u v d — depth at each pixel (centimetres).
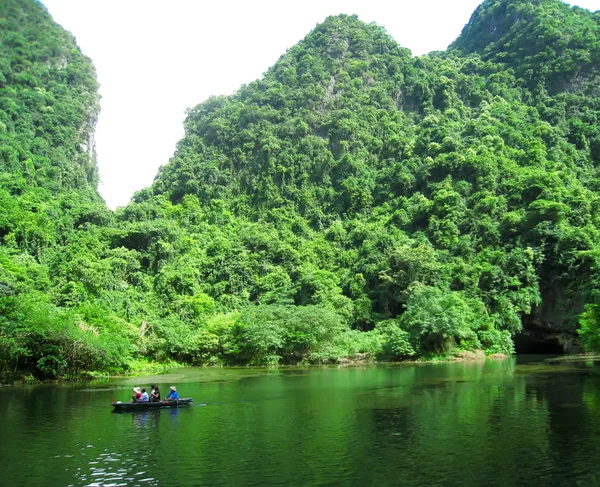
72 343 4588
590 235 8275
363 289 8875
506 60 15575
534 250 8444
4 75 13812
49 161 12450
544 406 2858
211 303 8369
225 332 6869
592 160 11569
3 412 2883
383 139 13600
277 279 9194
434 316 6956
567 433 2209
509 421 2473
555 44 14212
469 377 4484
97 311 6116
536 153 10731
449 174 10962
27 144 12406
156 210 11900
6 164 11375
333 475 1698
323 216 11838
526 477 1653
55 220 10212
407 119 14338
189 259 9712
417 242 9262
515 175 10156
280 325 6831
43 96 13638
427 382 4169
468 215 9606
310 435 2270
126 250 9444
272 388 3962
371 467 1778
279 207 12319
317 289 8325
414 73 15550
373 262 9150
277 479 1666
